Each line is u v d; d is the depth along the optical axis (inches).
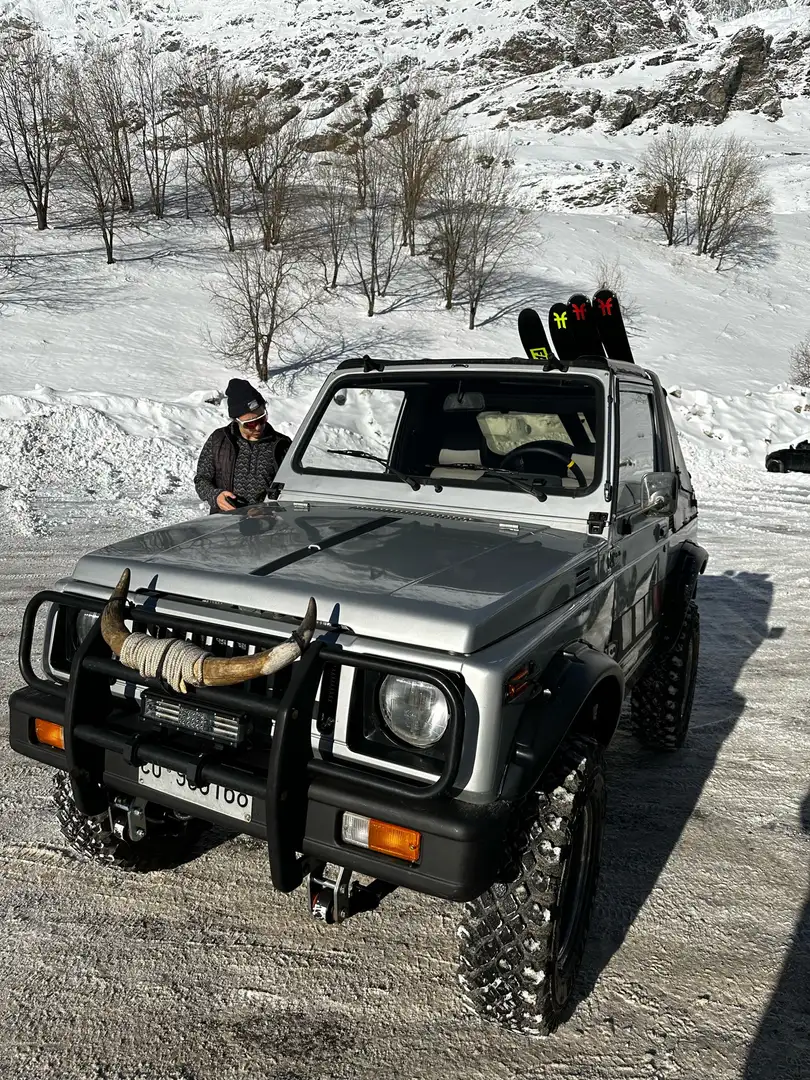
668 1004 95.8
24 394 585.3
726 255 2105.1
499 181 2007.9
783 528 428.1
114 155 1777.8
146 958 99.6
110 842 109.3
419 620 79.4
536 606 88.6
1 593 254.1
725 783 153.4
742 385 1172.5
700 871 123.8
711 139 3907.5
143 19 6653.5
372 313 1346.0
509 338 1301.7
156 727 90.2
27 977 95.5
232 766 82.0
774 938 108.5
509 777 78.3
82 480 454.6
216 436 169.9
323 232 1676.9
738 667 222.4
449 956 102.3
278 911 109.7
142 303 1213.1
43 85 1844.2
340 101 5196.9
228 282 1339.8
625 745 170.6
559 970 88.7
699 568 160.1
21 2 6801.2
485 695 75.3
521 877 83.7
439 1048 87.7
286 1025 90.1
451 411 129.3
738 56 4891.7
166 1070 83.6
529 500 116.6
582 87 4766.2
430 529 110.2
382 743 80.8
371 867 77.7
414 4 6397.6
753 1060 87.7
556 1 6309.1
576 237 2033.7
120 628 87.4
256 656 79.2
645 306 1612.9
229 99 2064.5
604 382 119.0
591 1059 87.0
